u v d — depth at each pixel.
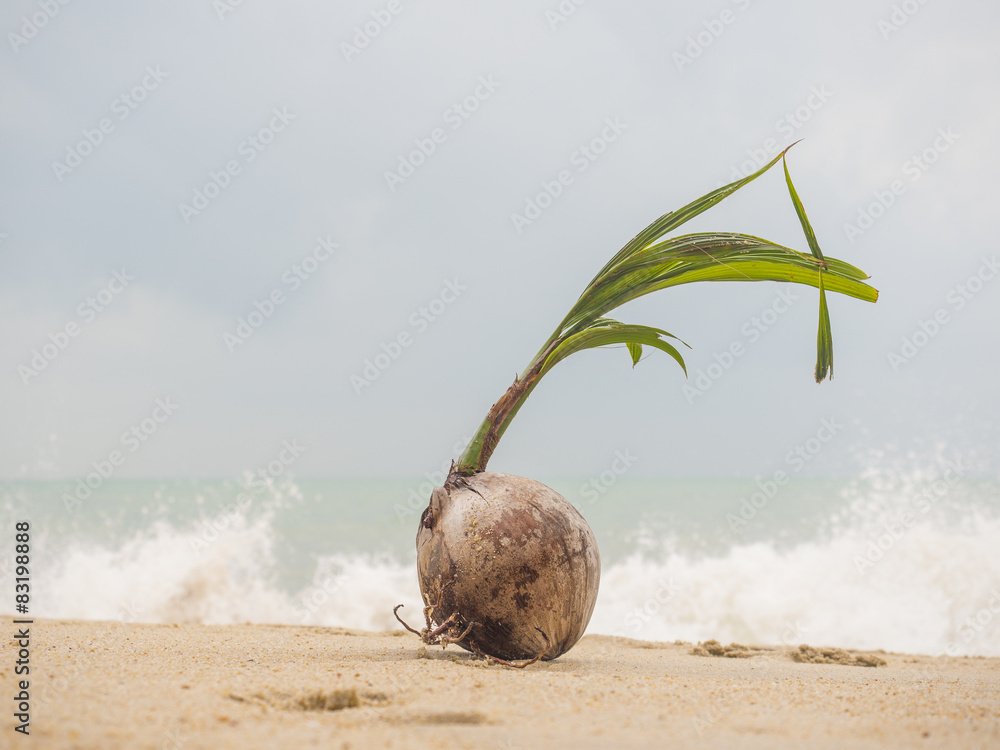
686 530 16.36
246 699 2.52
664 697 2.80
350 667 3.29
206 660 3.39
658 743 2.14
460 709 2.46
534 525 3.61
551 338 4.31
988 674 4.76
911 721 2.47
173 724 2.15
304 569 12.23
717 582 10.38
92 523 16.98
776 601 9.65
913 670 5.03
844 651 5.82
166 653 3.61
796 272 4.09
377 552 14.34
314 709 2.52
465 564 3.56
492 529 3.58
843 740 2.22
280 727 2.20
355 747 2.00
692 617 9.39
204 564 11.12
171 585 10.51
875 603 9.46
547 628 3.61
